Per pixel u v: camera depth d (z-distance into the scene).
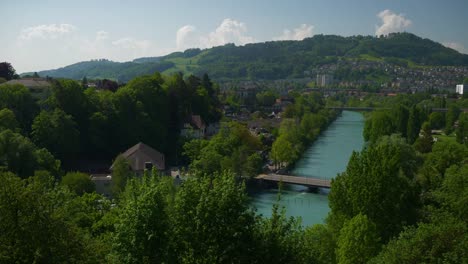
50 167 99.62
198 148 134.25
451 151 91.88
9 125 113.31
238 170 117.69
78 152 131.38
